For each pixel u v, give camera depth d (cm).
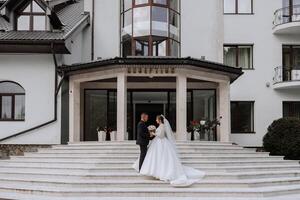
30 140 2044
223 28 2383
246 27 2412
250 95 2381
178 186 1323
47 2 2309
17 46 1995
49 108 2062
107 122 2205
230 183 1335
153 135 1384
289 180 1454
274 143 2097
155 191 1269
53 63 2078
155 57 1842
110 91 2216
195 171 1404
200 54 2253
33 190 1315
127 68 1862
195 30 2264
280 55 2402
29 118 2062
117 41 2233
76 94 2025
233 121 2375
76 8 2538
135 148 1647
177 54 2191
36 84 2072
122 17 2205
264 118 2373
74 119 2006
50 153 1725
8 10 2094
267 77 2394
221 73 2006
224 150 1759
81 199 1231
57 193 1270
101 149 1666
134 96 2236
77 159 1595
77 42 2183
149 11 2097
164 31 2114
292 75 2375
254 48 2403
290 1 2389
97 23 2253
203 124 2047
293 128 2067
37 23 2095
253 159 1709
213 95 2239
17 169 1597
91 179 1381
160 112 2230
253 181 1360
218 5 2292
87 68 1923
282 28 2338
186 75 1888
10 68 2080
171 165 1348
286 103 2398
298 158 2041
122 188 1311
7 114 2088
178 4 2231
